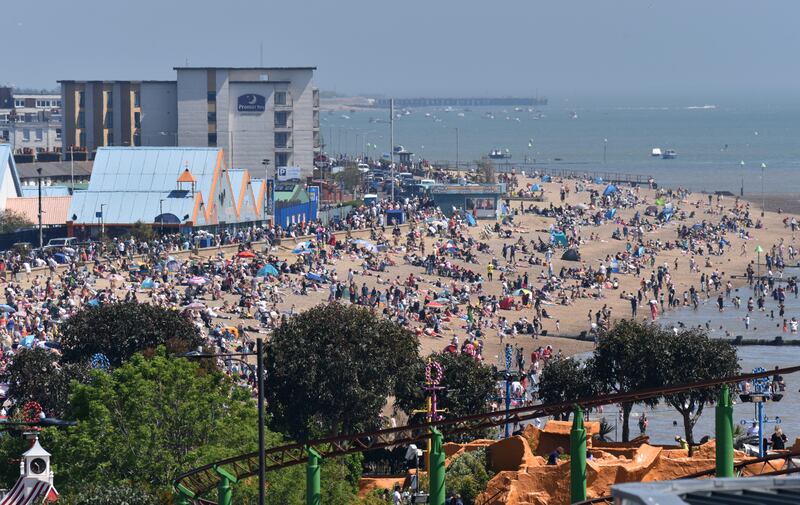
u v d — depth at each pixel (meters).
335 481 84.69
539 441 94.25
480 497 80.69
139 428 90.81
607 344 125.56
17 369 122.31
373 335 121.69
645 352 123.44
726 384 54.34
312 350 119.62
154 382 95.62
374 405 119.31
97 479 88.38
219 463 66.31
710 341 124.06
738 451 86.31
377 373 120.12
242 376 132.62
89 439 90.88
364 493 94.50
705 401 122.75
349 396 118.69
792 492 30.91
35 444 86.19
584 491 55.53
